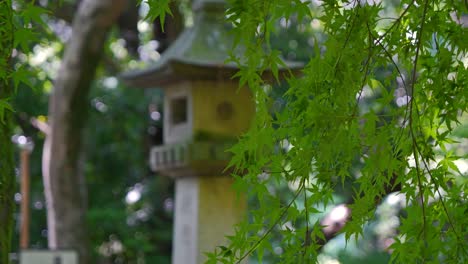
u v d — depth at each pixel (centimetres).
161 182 1730
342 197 799
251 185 321
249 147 312
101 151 1725
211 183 862
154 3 306
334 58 308
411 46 326
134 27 1677
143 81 899
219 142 845
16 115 1666
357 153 306
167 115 892
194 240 865
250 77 311
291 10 307
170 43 1622
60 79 1261
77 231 1301
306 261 320
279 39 1256
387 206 1102
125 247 1692
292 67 684
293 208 320
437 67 334
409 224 317
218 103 851
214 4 861
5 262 400
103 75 1794
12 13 318
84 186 1303
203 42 851
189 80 851
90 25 1235
